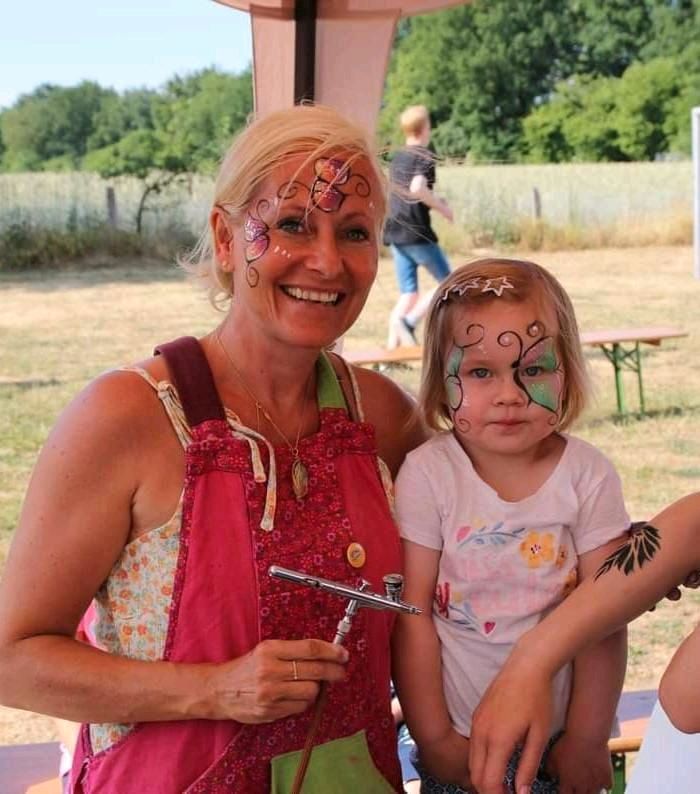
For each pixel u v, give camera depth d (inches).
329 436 61.0
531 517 62.7
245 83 548.1
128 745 57.3
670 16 589.3
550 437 65.8
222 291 62.0
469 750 60.4
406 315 305.6
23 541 56.4
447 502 63.2
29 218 496.1
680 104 585.9
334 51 103.3
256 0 101.7
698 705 49.7
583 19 604.1
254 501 57.1
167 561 56.5
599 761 64.0
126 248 506.0
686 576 58.2
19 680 56.0
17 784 86.4
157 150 529.0
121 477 56.2
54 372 330.3
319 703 55.3
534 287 63.1
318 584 52.0
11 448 261.6
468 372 62.7
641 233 515.8
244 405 60.3
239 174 58.1
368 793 59.3
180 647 56.2
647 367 325.4
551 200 514.6
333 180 57.4
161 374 59.1
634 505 214.2
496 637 62.4
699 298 410.0
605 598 57.9
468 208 513.3
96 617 60.7
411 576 63.1
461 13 610.9
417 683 63.0
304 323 57.6
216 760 56.5
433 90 622.2
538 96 617.3
